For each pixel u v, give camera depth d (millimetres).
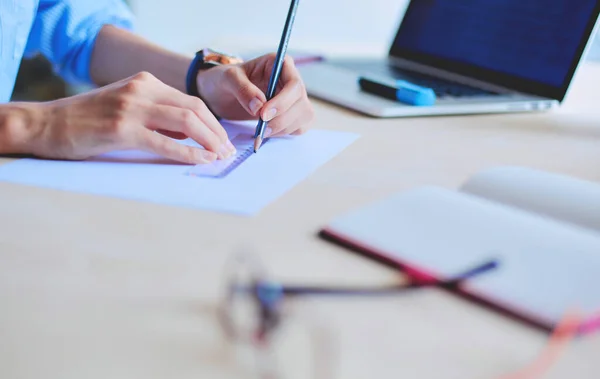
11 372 259
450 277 329
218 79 699
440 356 277
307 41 1392
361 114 757
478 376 265
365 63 1063
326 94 813
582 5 817
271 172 517
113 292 320
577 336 292
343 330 293
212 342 281
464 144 639
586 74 1119
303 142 621
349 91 827
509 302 310
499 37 930
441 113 765
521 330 297
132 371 261
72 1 909
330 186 489
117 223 402
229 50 1143
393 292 326
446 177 526
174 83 812
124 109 528
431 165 559
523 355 280
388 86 792
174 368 264
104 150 524
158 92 562
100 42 897
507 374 267
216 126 564
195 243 377
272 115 608
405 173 532
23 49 818
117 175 490
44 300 311
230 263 352
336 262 358
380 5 1584
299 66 1009
